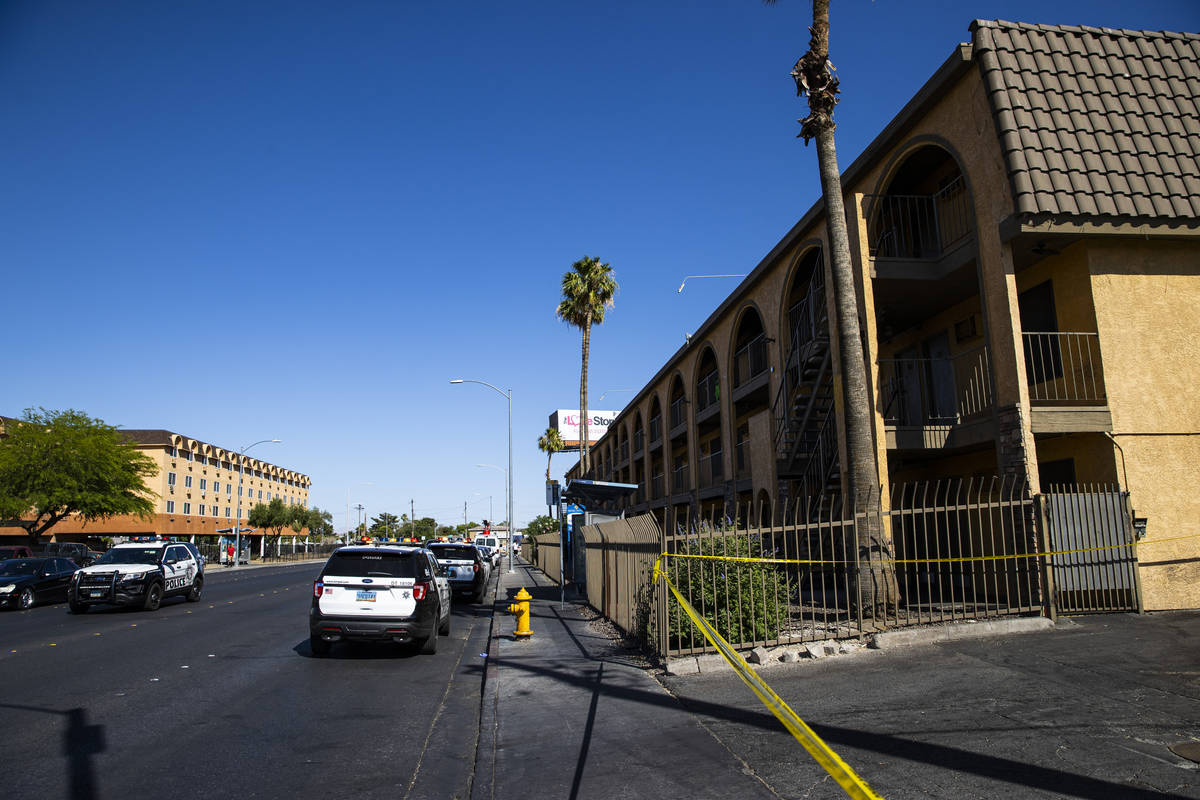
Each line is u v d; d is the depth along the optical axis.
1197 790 4.51
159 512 62.88
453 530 137.62
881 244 16.38
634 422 42.19
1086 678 7.10
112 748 6.36
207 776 5.64
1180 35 13.18
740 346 26.30
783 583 9.70
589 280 36.62
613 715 6.89
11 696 8.43
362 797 5.23
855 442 10.94
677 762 5.48
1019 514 10.95
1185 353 11.73
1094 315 11.65
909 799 4.52
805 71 11.88
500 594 23.11
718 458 26.91
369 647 12.43
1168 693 6.52
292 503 102.25
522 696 7.95
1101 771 4.85
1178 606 10.85
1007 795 4.54
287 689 8.91
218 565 58.84
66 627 15.41
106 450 42.03
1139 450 11.38
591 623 13.87
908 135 14.29
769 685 7.56
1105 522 10.48
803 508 17.53
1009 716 6.07
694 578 9.44
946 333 15.92
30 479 38.88
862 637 9.20
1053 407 11.33
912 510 10.18
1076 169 11.47
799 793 4.73
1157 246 12.05
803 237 18.39
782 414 20.02
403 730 7.06
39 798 5.13
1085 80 12.26
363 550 11.41
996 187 11.98
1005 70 12.10
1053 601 9.90
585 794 4.98
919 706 6.49
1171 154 11.81
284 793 5.30
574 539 22.59
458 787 5.45
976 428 12.55
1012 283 11.66
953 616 9.79
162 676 9.69
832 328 15.92
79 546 39.31
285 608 19.52
